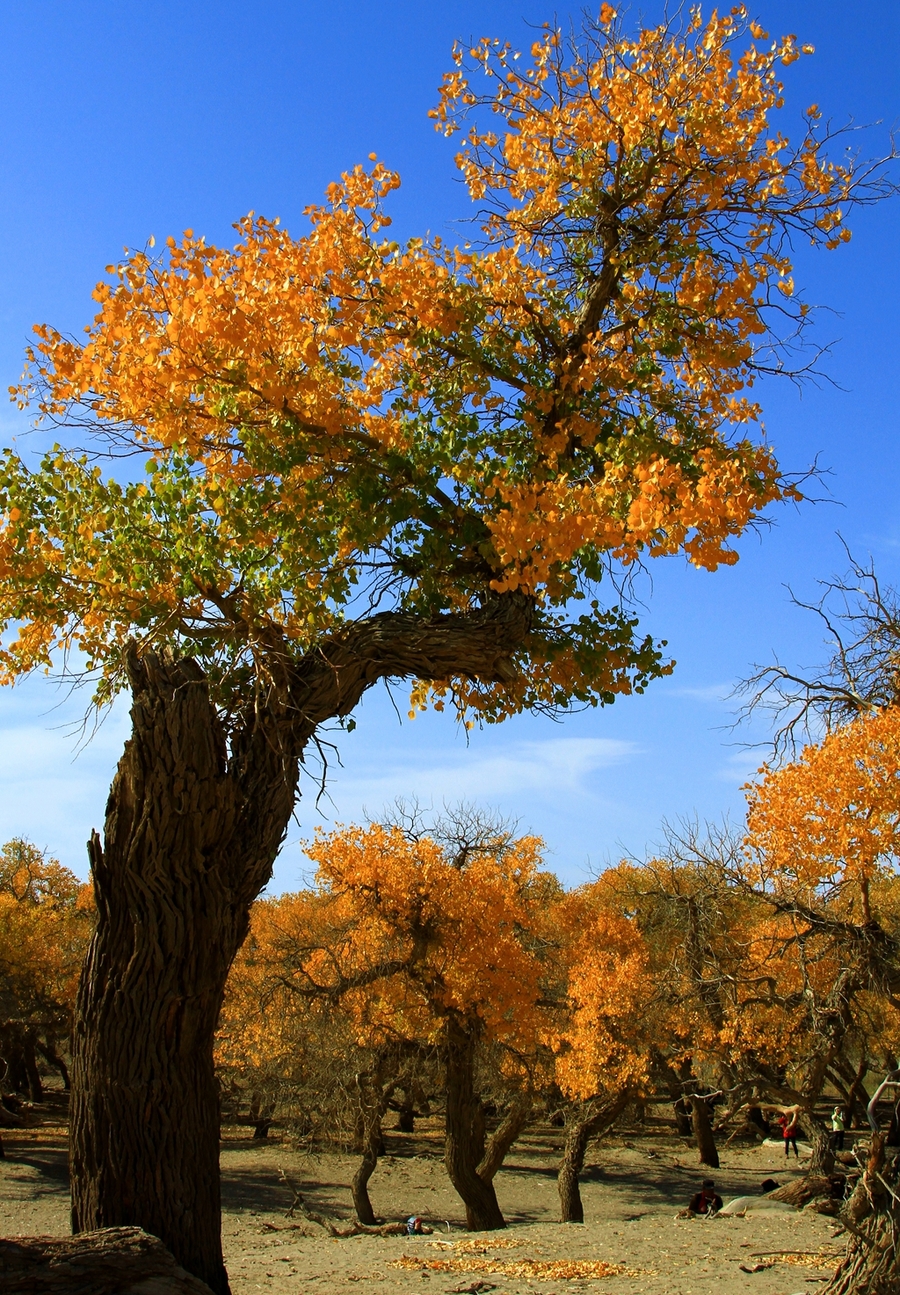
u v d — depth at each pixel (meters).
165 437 7.61
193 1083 7.02
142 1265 6.02
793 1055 20.23
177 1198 6.75
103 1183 6.70
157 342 7.23
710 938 19.41
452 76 9.30
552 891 28.14
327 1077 20.84
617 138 8.97
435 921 20.56
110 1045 6.87
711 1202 20.36
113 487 8.34
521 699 9.18
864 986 16.19
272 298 7.69
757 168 8.89
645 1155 35.25
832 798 15.38
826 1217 17.70
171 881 7.01
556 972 25.69
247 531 7.84
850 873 15.77
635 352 9.24
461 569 8.72
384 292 8.34
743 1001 19.05
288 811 7.71
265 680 7.71
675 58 9.02
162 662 7.52
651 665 8.83
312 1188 29.08
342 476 8.11
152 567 8.07
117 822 7.13
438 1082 24.22
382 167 8.27
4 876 45.91
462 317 8.63
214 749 7.20
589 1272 12.76
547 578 7.72
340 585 8.22
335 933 21.67
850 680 16.84
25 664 9.25
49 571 8.73
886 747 15.27
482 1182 20.52
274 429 7.77
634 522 6.97
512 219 9.46
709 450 8.12
